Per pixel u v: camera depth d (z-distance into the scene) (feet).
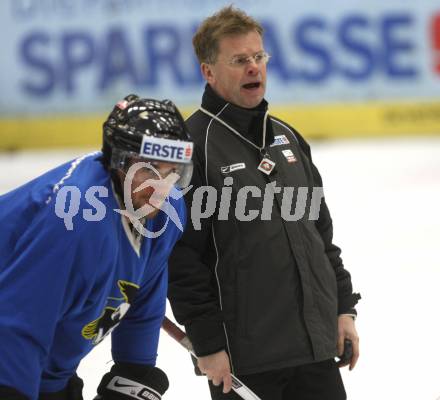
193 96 114.83
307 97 116.98
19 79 114.52
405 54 117.80
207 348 25.95
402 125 118.01
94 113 115.03
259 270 26.25
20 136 115.34
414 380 40.75
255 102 26.76
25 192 21.94
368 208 79.66
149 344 25.49
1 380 20.66
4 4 113.29
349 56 116.98
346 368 42.29
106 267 21.56
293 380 27.81
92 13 113.60
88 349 23.59
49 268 20.62
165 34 114.11
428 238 67.92
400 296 53.72
